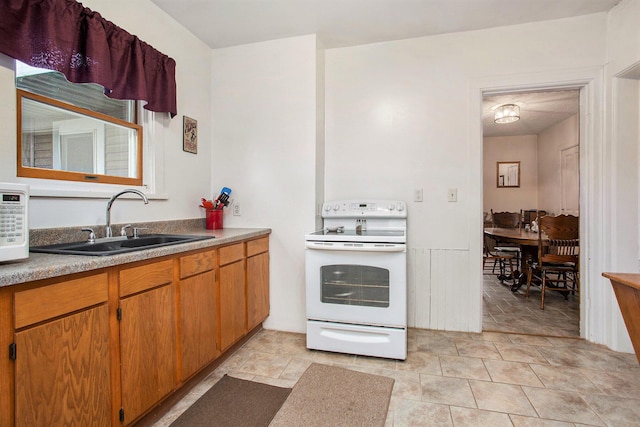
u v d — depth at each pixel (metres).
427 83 2.65
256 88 2.72
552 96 3.94
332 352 2.26
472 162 2.56
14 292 0.96
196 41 2.62
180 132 2.45
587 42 2.33
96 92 1.88
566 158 5.01
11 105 1.36
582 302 2.45
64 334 1.10
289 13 2.29
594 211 2.35
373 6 2.21
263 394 1.76
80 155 1.79
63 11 1.53
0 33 1.29
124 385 1.32
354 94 2.80
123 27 1.94
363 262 2.18
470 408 1.63
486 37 2.52
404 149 2.70
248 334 2.47
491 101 4.14
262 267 2.57
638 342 1.19
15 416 0.96
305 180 2.62
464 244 2.59
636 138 2.19
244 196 2.76
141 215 2.13
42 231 1.53
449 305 2.63
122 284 1.32
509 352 2.23
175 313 1.63
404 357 2.11
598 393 1.74
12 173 1.36
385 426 1.50
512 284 4.13
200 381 1.89
